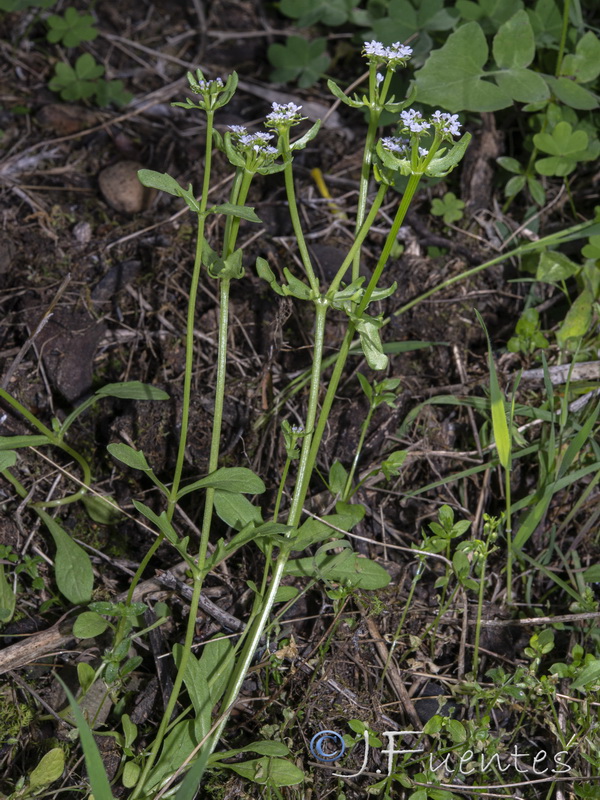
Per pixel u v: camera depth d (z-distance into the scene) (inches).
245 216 9.6
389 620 12.1
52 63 19.6
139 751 10.6
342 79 19.5
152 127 18.3
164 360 14.3
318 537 11.0
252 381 14.0
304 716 11.0
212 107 9.6
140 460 10.2
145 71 19.7
